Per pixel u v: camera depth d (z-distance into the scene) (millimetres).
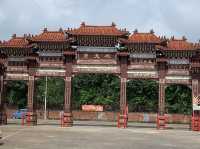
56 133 40125
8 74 54375
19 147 27172
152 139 36281
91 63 53219
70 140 33250
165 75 52875
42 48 53719
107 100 98000
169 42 54125
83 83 101312
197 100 51938
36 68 53812
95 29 53688
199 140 36750
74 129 47000
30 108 53438
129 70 52969
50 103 101312
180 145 31641
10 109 97812
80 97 99625
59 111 92000
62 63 53531
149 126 59875
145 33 54250
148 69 52875
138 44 52656
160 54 52875
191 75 52562
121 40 52406
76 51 53406
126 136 38719
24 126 50750
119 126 52969
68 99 52812
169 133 44812
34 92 53812
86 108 63969
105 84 101125
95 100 98688
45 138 34375
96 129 47969
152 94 98562
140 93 98188
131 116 87750
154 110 97188
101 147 28719
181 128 56531
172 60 53000
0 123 53812
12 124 55562
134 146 29859
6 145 28203
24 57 54344
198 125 51188
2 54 54531
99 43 53188
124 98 52656
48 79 104250
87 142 32062
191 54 52719
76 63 53312
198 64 52469
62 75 53312
